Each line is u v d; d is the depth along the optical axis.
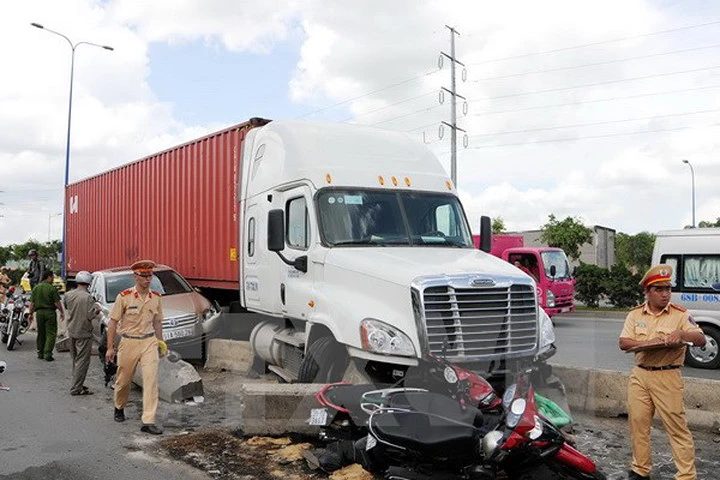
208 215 12.99
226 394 8.81
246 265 9.88
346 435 5.92
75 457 6.51
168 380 8.65
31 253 18.94
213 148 12.81
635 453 5.77
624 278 26.44
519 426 4.86
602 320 18.70
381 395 5.71
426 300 5.95
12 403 9.02
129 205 16.84
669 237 12.39
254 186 9.60
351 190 7.90
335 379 6.90
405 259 6.73
